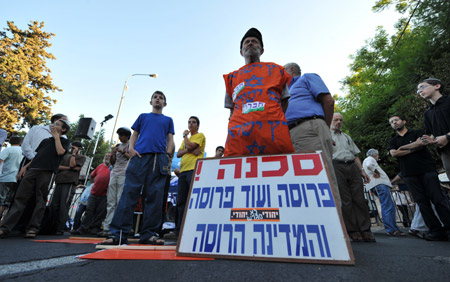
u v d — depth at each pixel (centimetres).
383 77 1106
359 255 148
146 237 217
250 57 197
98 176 433
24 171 334
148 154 236
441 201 267
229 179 145
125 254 138
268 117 153
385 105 943
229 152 161
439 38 716
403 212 565
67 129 329
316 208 122
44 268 104
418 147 287
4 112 1703
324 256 108
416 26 796
